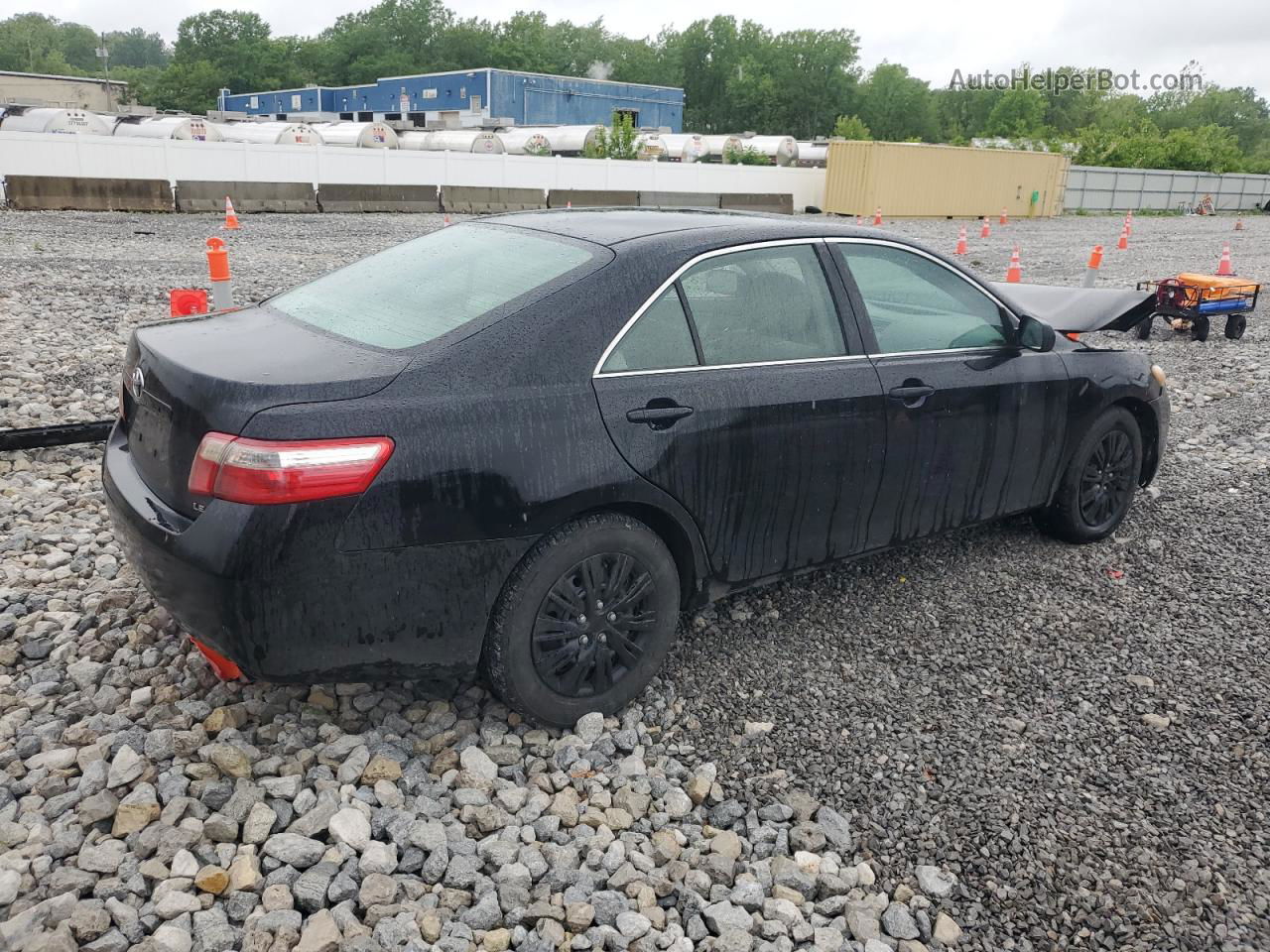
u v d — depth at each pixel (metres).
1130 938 2.60
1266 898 2.75
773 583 4.08
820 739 3.33
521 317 2.99
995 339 4.34
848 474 3.73
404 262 3.62
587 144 37.25
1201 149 70.44
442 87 52.66
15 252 12.41
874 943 2.51
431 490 2.73
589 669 3.24
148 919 2.36
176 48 126.81
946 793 3.10
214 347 3.00
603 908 2.53
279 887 2.47
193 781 2.83
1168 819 3.04
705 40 120.00
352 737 3.08
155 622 3.68
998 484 4.38
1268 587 4.68
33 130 27.95
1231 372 9.60
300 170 22.52
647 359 3.19
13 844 2.58
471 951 2.36
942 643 4.01
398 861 2.65
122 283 10.72
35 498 4.92
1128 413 4.94
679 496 3.25
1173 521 5.48
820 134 116.06
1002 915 2.65
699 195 29.48
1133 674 3.85
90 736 3.02
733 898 2.61
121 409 3.44
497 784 2.97
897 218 33.69
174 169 20.73
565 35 133.38
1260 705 3.68
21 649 3.49
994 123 115.38
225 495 2.58
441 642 2.88
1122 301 7.04
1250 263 21.16
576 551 3.05
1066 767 3.26
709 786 3.04
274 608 2.62
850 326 3.78
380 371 2.78
